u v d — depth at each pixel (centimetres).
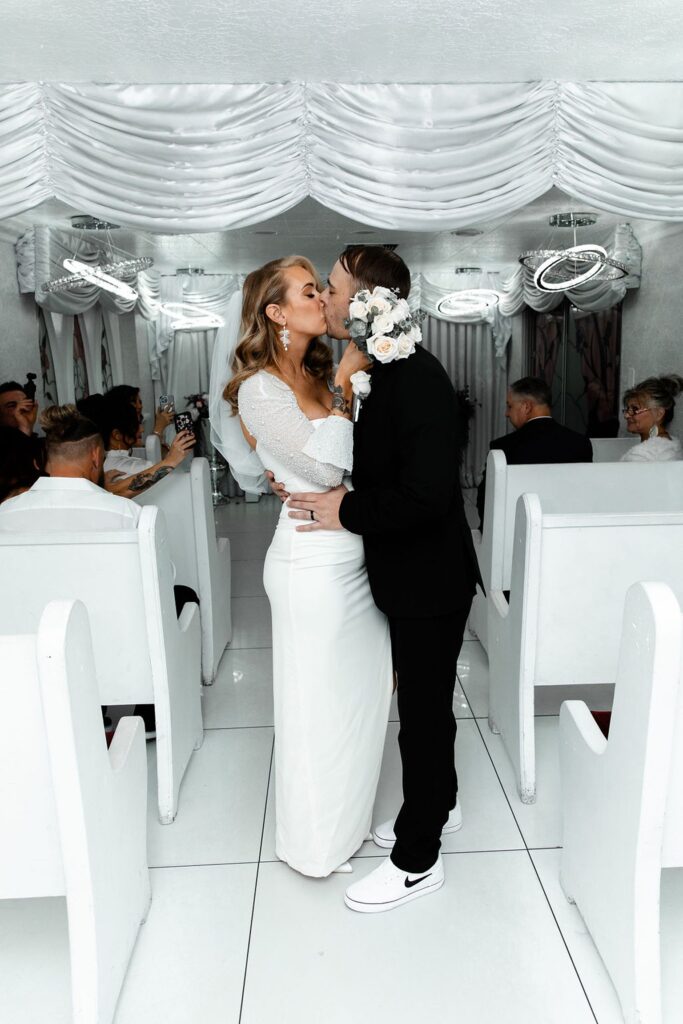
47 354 647
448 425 188
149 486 331
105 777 170
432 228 347
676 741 153
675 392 420
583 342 783
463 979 184
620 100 335
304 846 217
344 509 193
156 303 786
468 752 289
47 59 297
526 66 313
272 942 197
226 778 276
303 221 608
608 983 182
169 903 212
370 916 205
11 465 301
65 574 238
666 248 579
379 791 262
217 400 234
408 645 201
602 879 179
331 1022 173
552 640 250
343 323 196
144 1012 177
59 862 162
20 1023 175
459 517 206
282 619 209
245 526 741
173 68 308
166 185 335
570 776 200
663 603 147
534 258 454
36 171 331
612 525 240
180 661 267
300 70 313
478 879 219
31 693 150
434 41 284
